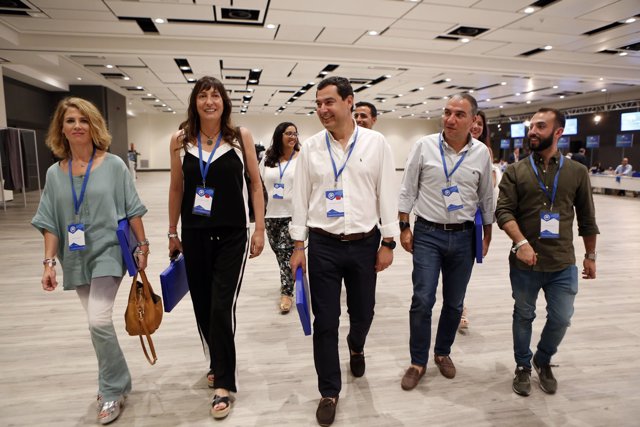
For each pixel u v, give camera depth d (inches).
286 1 242.8
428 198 83.8
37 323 118.7
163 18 273.7
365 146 73.0
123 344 105.7
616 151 580.7
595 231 78.4
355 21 279.3
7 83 436.5
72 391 84.4
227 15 269.3
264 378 89.9
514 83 486.6
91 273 73.5
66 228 72.5
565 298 78.0
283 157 134.3
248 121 995.9
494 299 139.9
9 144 349.4
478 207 85.0
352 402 80.7
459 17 269.7
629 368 94.3
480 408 79.0
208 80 73.2
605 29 294.8
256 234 80.9
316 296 74.9
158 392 84.4
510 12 260.2
